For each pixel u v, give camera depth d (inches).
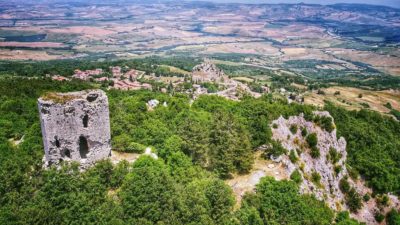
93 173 1996.8
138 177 1920.5
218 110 3668.8
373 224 3346.5
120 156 2425.0
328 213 2620.6
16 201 1765.5
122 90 7017.7
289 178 2573.8
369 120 5718.5
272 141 2819.9
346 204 3284.9
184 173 2283.5
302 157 3068.4
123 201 1782.7
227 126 2758.4
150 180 1881.2
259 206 2069.4
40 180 1902.1
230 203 1955.0
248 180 2420.0
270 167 2623.0
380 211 3481.8
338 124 4690.0
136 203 1743.4
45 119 1957.4
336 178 3336.6
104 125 2148.1
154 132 2856.8
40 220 1553.9
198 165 2500.0
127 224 1649.9
